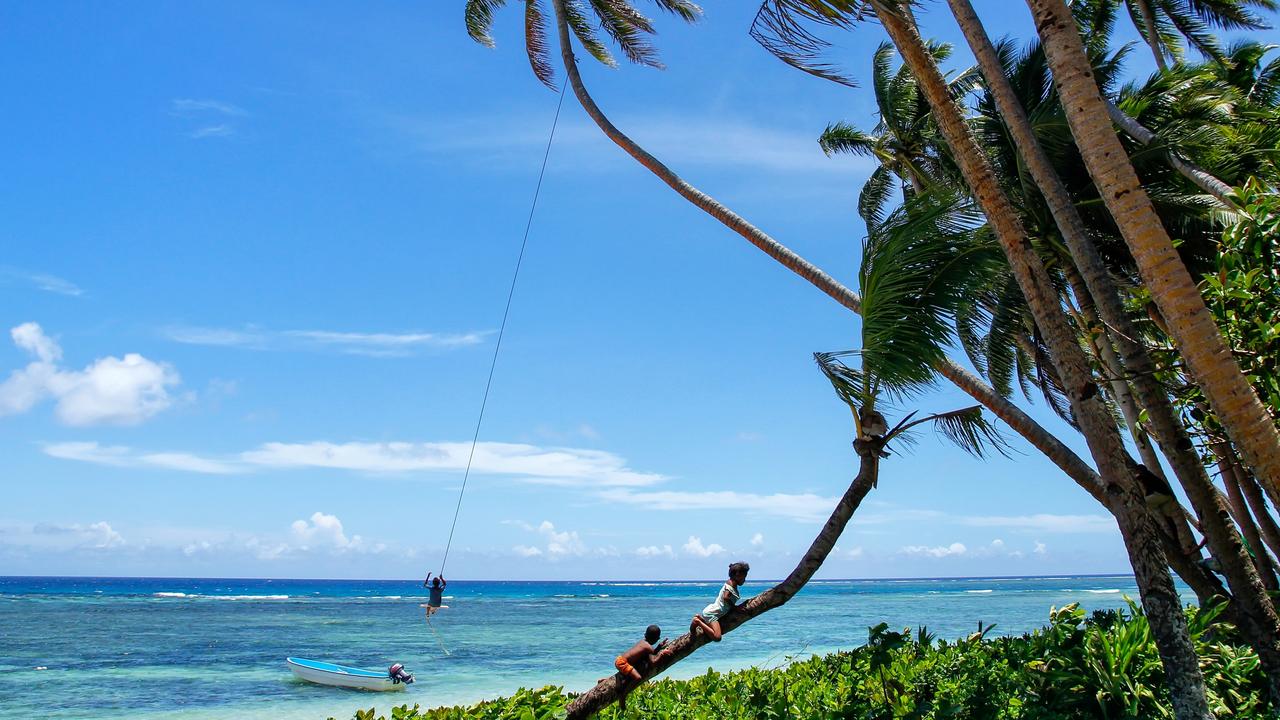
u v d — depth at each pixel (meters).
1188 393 9.10
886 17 8.53
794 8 7.27
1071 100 7.83
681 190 14.65
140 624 54.91
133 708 22.55
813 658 11.38
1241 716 7.70
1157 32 19.56
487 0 17.89
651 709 8.99
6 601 86.38
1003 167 14.03
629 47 17.25
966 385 11.34
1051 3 8.06
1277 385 7.84
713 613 7.48
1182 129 13.34
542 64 17.83
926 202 8.14
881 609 72.12
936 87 8.42
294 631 50.09
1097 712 7.86
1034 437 11.02
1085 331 11.81
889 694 8.43
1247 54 18.86
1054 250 13.33
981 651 10.26
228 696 24.75
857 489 7.75
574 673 29.42
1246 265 8.26
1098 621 10.30
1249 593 8.19
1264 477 6.87
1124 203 7.50
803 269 13.41
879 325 7.66
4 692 25.41
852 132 18.73
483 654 36.44
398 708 8.53
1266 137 13.38
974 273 8.04
